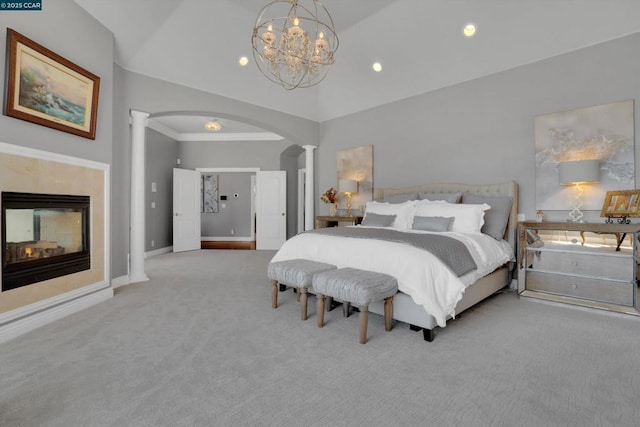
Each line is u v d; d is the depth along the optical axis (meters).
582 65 3.38
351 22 4.20
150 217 6.69
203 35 4.02
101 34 3.24
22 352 2.05
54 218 2.78
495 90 3.99
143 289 3.70
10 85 2.29
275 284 2.98
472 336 2.36
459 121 4.32
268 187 7.75
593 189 3.30
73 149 2.92
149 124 6.66
